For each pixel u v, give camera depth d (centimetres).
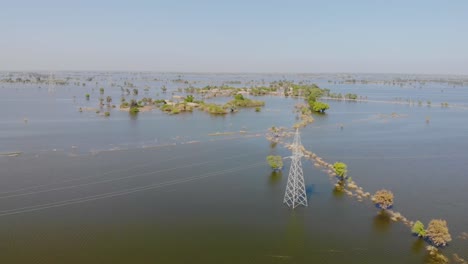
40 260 7119
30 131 18362
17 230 8269
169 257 7275
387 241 8006
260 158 14212
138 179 11619
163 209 9425
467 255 7475
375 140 17662
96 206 9562
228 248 7638
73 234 8125
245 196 10338
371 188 11081
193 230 8362
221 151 15175
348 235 8231
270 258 7306
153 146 15775
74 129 19075
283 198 10219
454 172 12694
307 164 13512
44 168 12550
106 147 15475
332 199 10194
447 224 8781
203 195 10375
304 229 8475
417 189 11038
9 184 11000
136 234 8162
